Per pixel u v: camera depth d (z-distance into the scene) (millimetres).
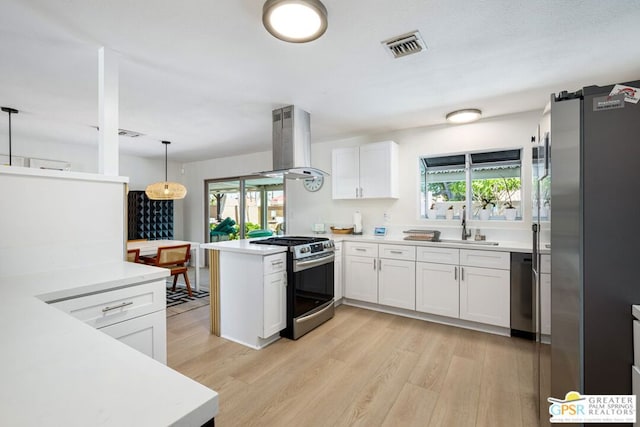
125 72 2307
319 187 4711
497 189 3547
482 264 2924
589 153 1210
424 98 2863
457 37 1843
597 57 2080
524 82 2500
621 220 1168
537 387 1845
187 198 6578
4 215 1550
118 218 1977
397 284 3383
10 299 1145
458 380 2102
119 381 587
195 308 3662
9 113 3229
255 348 2588
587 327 1209
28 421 466
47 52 2010
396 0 1505
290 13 1515
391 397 1913
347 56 2076
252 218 5738
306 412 1770
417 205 3893
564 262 1283
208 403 533
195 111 3225
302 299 2887
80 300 1353
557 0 1510
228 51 2008
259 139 4488
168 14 1620
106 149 1965
